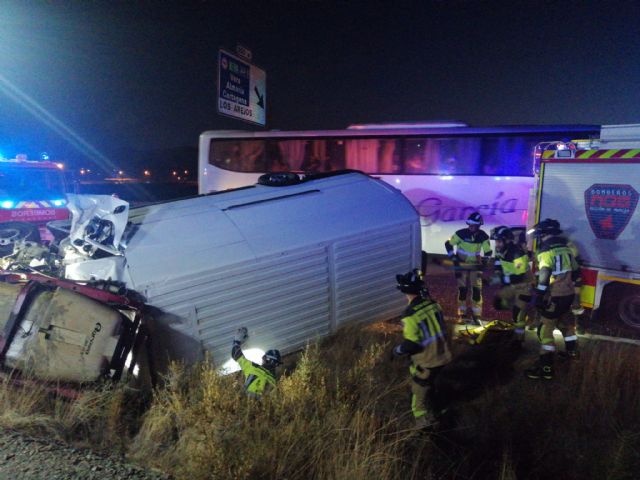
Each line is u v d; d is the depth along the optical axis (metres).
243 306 5.11
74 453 3.34
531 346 6.07
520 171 10.24
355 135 11.80
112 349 4.14
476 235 6.93
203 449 3.34
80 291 4.39
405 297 6.41
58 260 5.30
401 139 11.27
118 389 4.15
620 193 6.24
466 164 10.70
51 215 13.54
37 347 4.05
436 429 4.21
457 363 5.58
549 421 4.23
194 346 4.86
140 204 6.11
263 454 3.36
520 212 10.28
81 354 4.07
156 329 4.68
